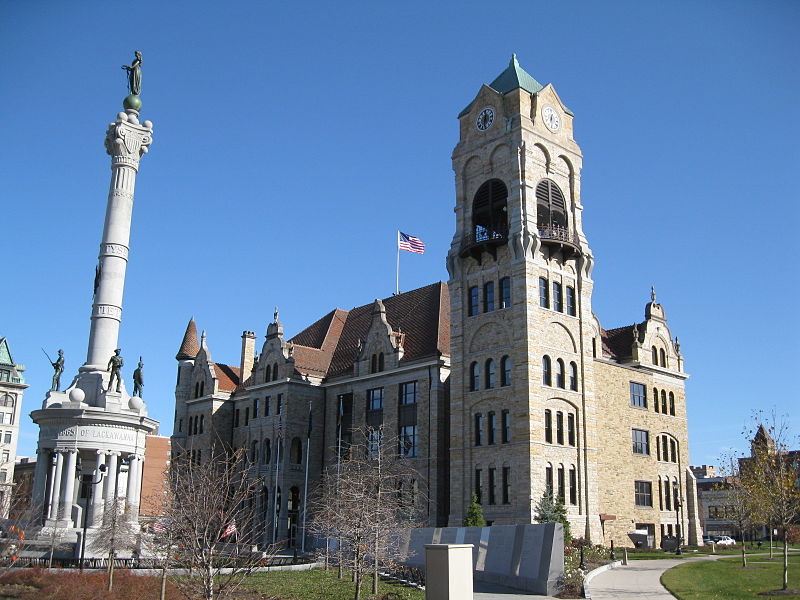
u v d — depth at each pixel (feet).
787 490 165.99
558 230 239.50
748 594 127.03
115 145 205.57
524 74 254.47
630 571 169.78
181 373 353.31
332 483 228.63
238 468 289.53
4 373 497.87
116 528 142.72
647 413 271.08
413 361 259.19
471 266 246.68
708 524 437.58
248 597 127.24
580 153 257.55
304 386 291.99
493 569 157.17
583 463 231.30
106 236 201.26
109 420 183.93
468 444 232.73
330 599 128.77
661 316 287.89
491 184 246.27
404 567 168.96
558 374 232.53
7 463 489.67
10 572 127.24
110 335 196.75
